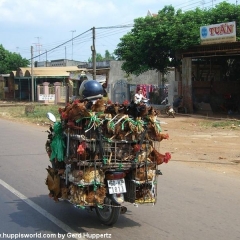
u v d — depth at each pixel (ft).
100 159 15.84
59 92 130.72
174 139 47.03
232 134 50.72
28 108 88.89
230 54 71.51
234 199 21.67
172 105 82.07
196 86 81.82
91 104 16.48
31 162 32.27
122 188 16.08
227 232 16.66
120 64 115.75
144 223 17.71
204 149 39.63
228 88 84.53
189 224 17.62
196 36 71.97
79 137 15.53
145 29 85.92
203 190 23.57
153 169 16.83
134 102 16.58
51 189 17.67
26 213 19.24
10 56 194.39
